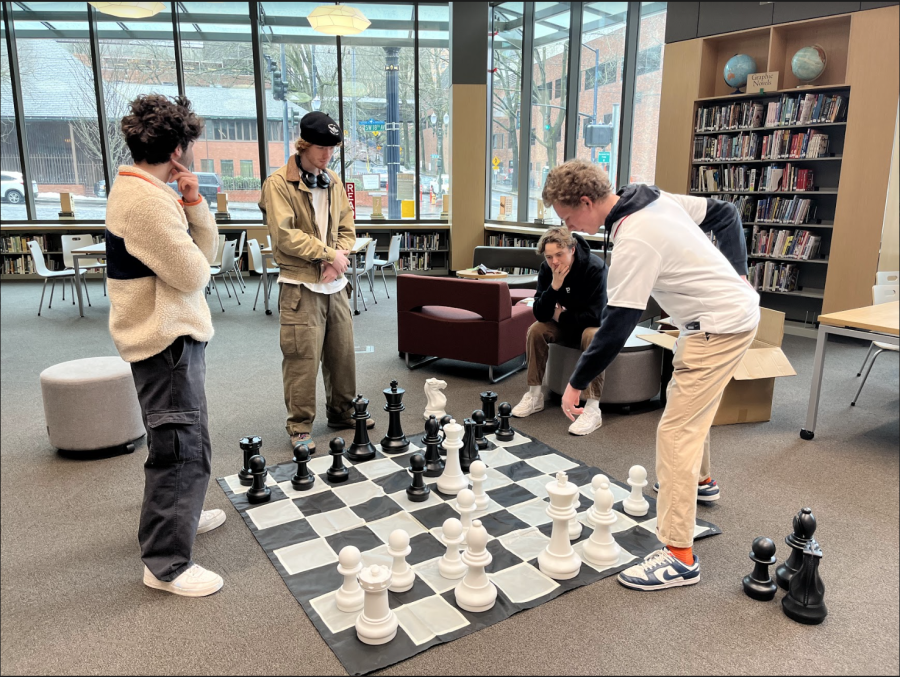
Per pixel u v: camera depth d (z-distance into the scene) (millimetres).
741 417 3385
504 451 2973
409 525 2285
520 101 8453
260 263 6691
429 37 9031
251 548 2154
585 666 1593
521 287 5648
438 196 9562
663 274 1809
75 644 1678
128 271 1778
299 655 1640
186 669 1585
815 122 5316
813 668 1579
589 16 7430
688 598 1876
